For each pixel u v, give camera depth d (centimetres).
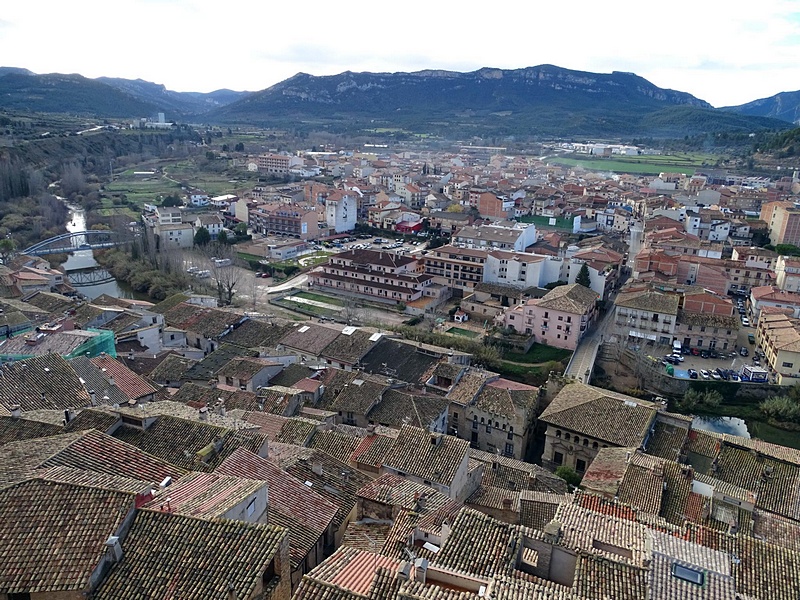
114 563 2978
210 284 17688
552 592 2894
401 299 17288
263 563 2959
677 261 17188
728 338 13650
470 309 16375
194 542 3062
